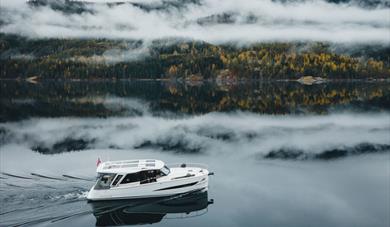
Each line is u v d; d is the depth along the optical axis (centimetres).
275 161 5150
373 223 3152
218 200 3684
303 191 3941
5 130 7419
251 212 3391
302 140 6469
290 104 12044
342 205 3544
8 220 3150
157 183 3653
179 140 6438
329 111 10144
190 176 3803
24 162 4966
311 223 3156
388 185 4119
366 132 7181
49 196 3647
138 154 5488
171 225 3114
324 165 4938
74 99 14112
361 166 4881
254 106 11462
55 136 6788
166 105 11912
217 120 8644
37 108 10919
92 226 3062
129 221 3183
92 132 7181
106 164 3800
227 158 5291
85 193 3728
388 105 11538
